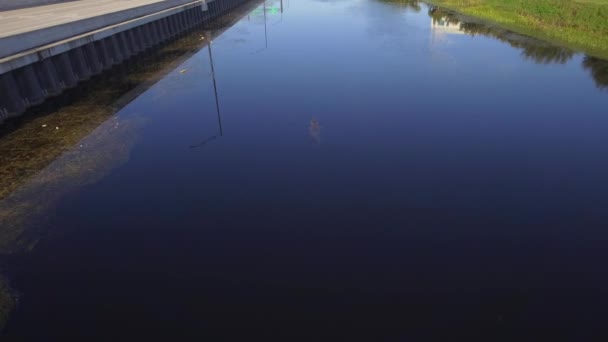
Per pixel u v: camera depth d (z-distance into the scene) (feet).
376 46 73.72
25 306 20.70
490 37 79.10
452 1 122.72
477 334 18.65
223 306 20.51
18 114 43.24
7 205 29.04
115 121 42.96
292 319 19.70
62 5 80.48
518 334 18.61
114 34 62.23
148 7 75.51
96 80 56.59
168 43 82.23
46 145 37.78
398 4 134.92
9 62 40.88
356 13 117.91
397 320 19.51
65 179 32.42
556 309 19.86
